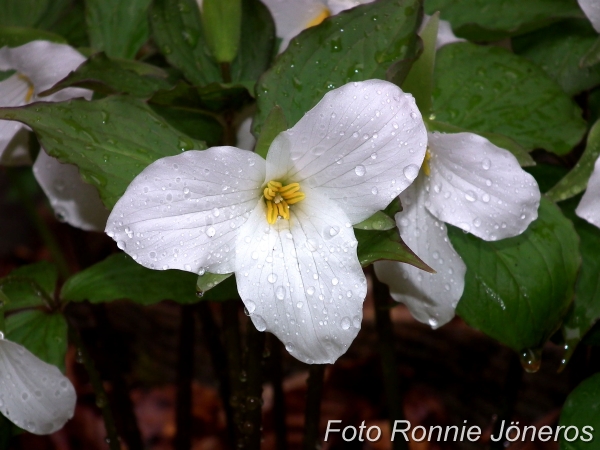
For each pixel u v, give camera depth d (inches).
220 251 9.6
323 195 9.9
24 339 12.7
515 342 11.6
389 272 11.7
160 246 9.2
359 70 11.1
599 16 12.0
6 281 12.2
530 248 11.8
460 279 11.3
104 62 12.0
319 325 9.5
